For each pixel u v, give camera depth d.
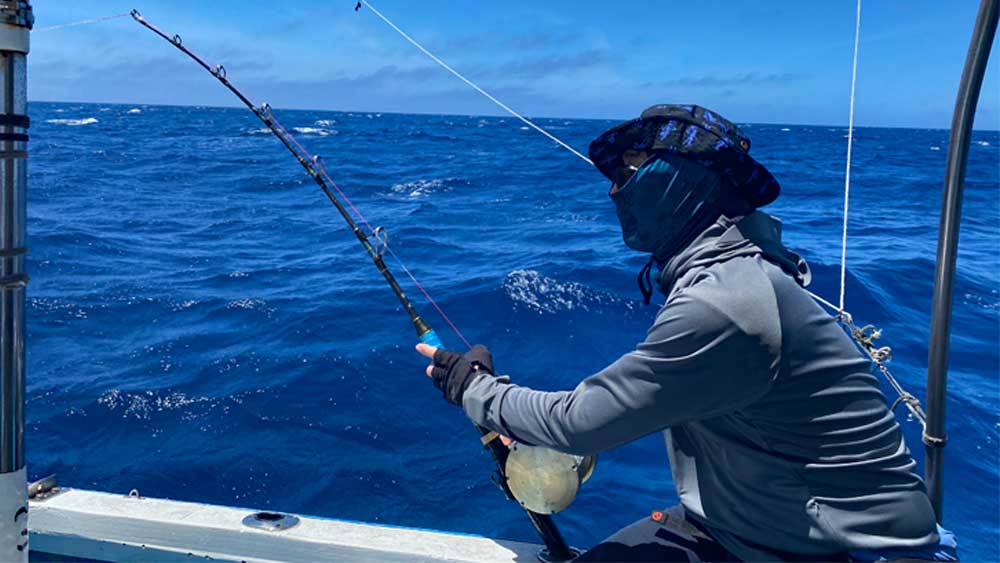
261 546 2.00
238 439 4.45
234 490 3.94
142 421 4.66
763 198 1.45
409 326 6.57
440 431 4.58
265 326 6.56
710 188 1.44
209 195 16.38
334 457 4.25
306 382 5.24
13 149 1.30
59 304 7.15
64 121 51.91
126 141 32.41
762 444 1.45
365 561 1.95
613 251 9.84
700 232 1.47
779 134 71.00
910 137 74.69
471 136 46.00
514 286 7.65
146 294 7.61
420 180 19.95
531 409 1.56
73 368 5.50
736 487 1.52
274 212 14.11
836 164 29.64
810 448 1.42
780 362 1.35
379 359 5.70
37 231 10.71
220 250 10.30
